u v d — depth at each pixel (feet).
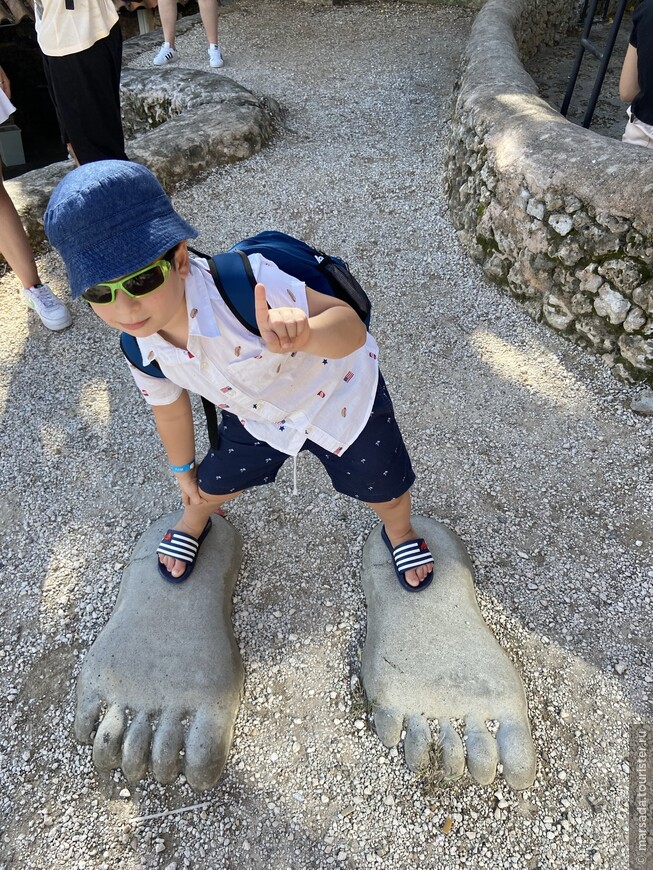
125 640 5.81
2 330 9.46
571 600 6.39
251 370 4.20
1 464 7.77
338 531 6.98
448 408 8.25
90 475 7.64
